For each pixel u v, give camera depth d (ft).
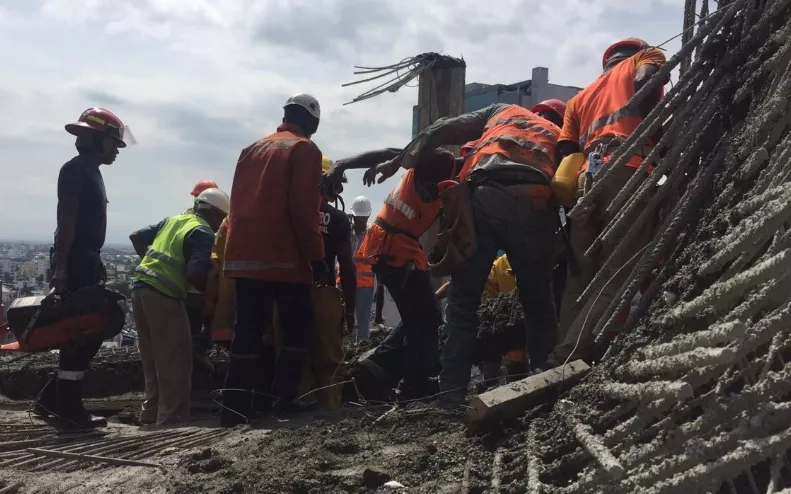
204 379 23.40
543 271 14.71
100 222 19.21
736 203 10.92
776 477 6.63
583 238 14.67
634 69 15.11
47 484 13.17
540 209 14.53
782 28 11.82
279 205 16.17
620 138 14.38
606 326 12.17
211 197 21.15
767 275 7.35
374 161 19.43
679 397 7.45
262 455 12.46
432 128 16.08
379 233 19.93
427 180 19.43
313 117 17.51
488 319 21.01
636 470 7.73
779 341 8.02
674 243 12.89
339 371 19.84
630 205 12.71
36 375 23.98
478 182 14.65
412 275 19.93
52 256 19.02
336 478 10.93
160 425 18.33
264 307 16.70
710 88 13.35
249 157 16.83
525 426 11.51
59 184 18.72
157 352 19.16
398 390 20.63
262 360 17.90
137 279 19.47
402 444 12.24
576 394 11.20
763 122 10.38
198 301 22.98
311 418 15.69
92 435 17.19
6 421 18.90
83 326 18.07
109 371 24.66
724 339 7.28
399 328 21.30
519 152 14.89
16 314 18.40
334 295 18.85
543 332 14.89
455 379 14.38
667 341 10.01
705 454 7.00
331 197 19.61
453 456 11.24
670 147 13.75
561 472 9.40
